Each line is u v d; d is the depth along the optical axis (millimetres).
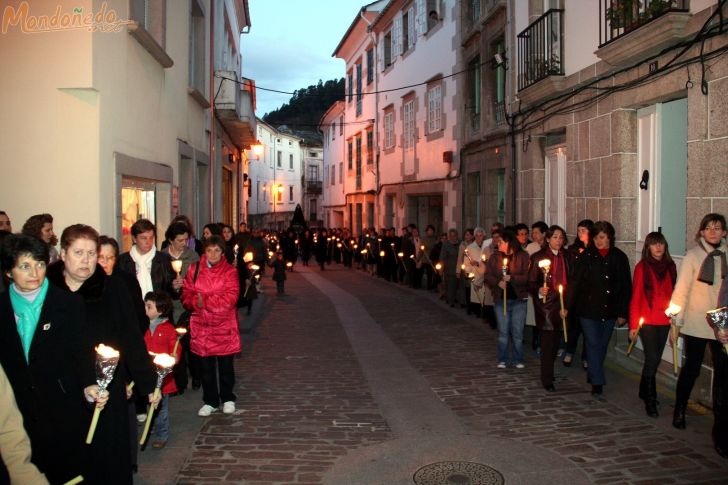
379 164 28969
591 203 9992
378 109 29078
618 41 8258
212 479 4914
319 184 65875
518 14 13258
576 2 10438
